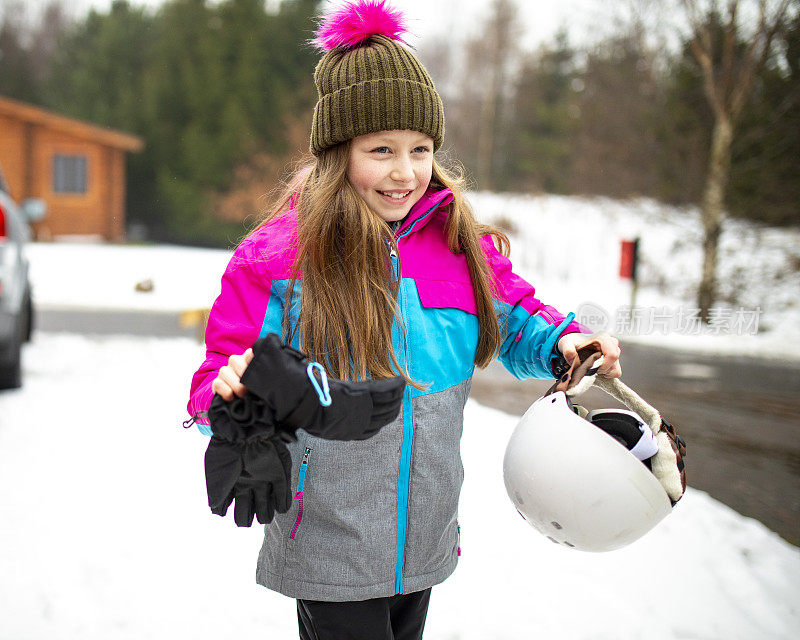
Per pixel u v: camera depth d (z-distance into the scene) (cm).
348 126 174
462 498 405
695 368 848
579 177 1903
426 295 179
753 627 291
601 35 1389
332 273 170
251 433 140
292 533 175
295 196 189
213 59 2873
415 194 179
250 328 171
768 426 616
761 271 1287
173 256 2092
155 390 629
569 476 158
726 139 1188
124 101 2969
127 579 312
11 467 433
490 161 3619
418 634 195
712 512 406
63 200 2448
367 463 173
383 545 175
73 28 3625
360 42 180
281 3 2883
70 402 580
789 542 393
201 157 2808
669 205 1586
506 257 202
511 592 312
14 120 2341
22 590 300
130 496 397
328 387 139
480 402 671
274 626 284
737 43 1184
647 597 310
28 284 802
